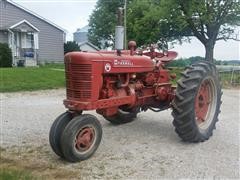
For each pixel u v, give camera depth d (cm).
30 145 578
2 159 508
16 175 437
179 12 2286
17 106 929
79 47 3550
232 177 460
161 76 653
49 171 468
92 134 518
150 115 805
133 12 2516
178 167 489
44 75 1577
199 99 615
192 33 2477
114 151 552
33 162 499
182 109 572
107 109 560
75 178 448
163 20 2373
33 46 3009
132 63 579
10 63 2475
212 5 2261
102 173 465
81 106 508
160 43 2502
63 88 1323
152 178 452
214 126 635
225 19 2327
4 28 2777
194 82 580
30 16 3028
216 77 641
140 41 2464
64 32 3325
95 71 514
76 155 496
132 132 665
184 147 577
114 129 685
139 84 609
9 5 2864
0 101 1007
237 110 920
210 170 481
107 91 546
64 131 488
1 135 638
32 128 690
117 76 564
